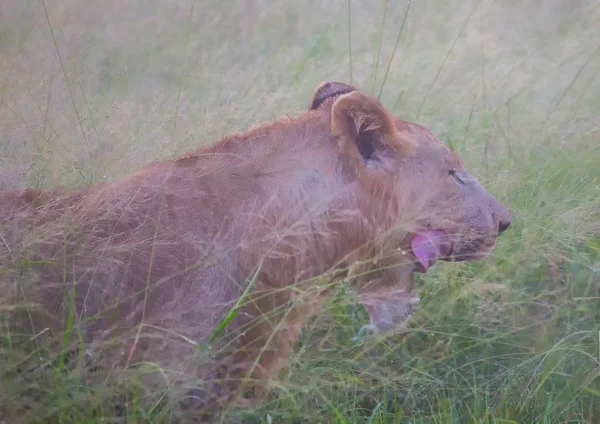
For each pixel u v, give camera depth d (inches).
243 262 363.9
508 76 678.5
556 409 409.4
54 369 343.0
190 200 368.2
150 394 350.3
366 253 389.4
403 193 389.4
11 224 367.2
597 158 586.6
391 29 802.2
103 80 713.6
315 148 381.4
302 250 374.0
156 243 355.3
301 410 388.8
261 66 720.3
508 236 496.1
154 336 346.3
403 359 430.0
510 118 637.3
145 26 794.8
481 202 404.2
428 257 395.2
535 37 812.0
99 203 371.2
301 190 374.9
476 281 440.5
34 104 542.9
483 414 407.5
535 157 585.0
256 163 377.4
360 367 417.4
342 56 754.2
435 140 402.6
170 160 387.2
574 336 447.8
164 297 356.2
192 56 757.3
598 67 708.0
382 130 383.2
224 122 535.2
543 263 482.0
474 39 740.7
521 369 430.3
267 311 369.1
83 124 566.3
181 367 350.3
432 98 657.0
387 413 402.0
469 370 435.8
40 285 355.9
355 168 379.9
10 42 666.8
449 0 792.9
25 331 354.6
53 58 660.1
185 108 565.3
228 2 839.7
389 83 676.7
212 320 358.0
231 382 365.4
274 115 564.7
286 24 836.0
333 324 434.3
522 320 460.4
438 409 404.8
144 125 538.6
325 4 861.8
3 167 458.6
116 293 354.6
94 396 342.6
